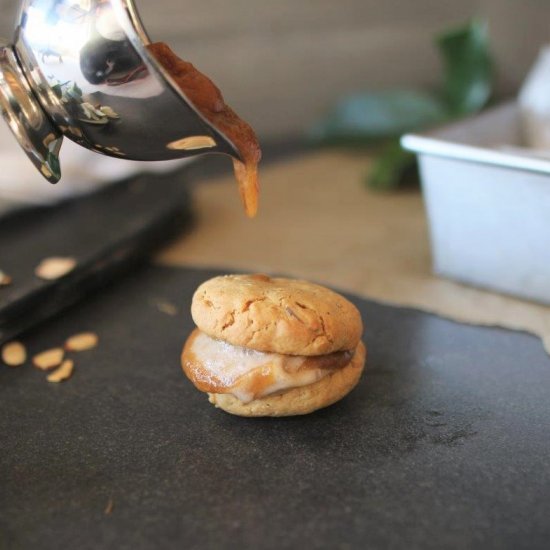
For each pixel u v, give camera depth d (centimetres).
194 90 29
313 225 52
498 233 41
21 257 43
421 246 48
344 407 34
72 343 39
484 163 39
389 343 38
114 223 47
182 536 27
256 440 32
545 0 76
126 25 27
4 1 56
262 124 69
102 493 29
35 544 27
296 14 67
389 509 28
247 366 32
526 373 36
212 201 56
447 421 33
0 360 37
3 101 29
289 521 28
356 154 66
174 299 43
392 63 74
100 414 34
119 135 30
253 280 34
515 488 29
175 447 32
